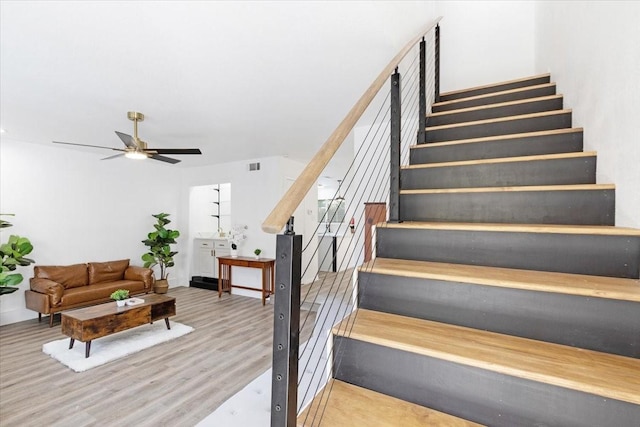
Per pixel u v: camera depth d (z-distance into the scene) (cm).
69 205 504
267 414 211
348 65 238
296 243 79
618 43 156
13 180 443
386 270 146
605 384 88
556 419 94
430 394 111
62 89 271
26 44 200
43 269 450
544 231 143
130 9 168
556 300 116
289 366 78
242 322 433
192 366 300
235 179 628
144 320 361
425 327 130
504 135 237
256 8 171
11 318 435
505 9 402
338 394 117
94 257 534
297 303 80
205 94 288
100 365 301
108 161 559
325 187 1003
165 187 660
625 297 106
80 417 222
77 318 315
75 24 180
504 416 100
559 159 184
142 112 332
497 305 125
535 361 102
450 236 162
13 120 355
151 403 239
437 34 324
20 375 283
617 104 156
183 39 199
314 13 177
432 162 241
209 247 673
